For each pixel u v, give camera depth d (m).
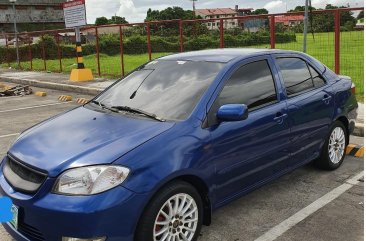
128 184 3.08
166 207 3.32
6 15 83.19
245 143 3.97
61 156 3.28
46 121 4.25
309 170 5.49
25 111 10.48
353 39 10.16
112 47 32.34
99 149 3.28
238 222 4.14
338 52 10.17
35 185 3.19
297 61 5.00
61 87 14.47
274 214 4.29
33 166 3.27
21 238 3.24
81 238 2.98
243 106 3.69
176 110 3.82
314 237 3.83
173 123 3.62
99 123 3.81
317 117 4.95
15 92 13.42
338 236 3.83
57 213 2.99
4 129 8.52
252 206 4.48
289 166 4.64
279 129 4.36
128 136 3.44
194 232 3.55
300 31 10.62
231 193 3.95
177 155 3.36
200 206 3.59
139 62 21.61
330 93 5.19
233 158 3.86
